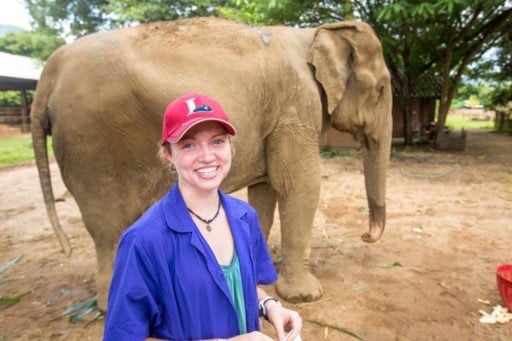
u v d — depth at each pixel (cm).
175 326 125
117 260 124
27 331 291
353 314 307
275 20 1090
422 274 378
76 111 247
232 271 134
